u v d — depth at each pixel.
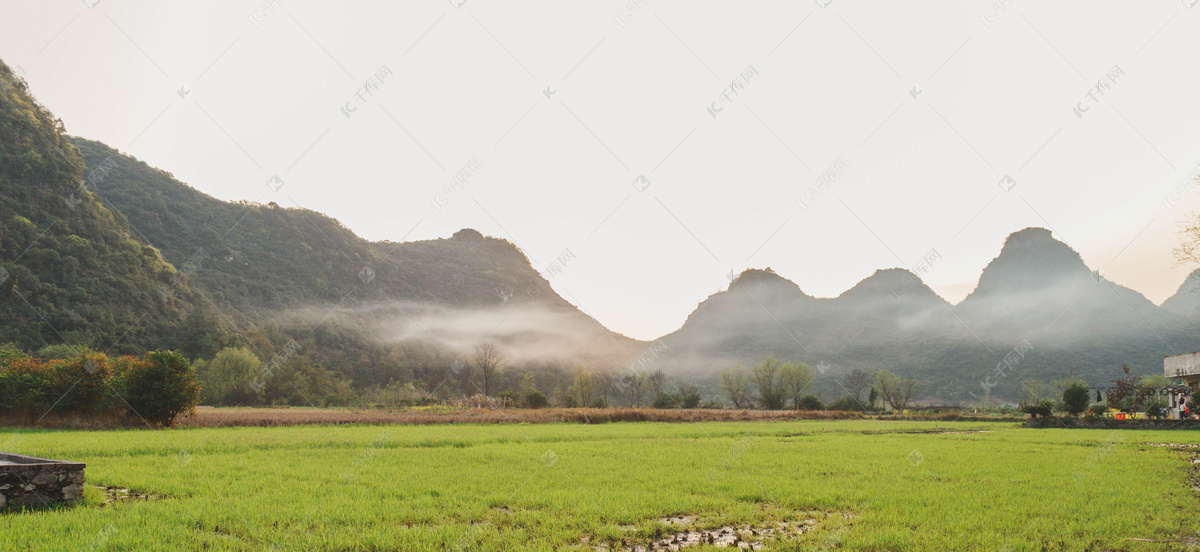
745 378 113.31
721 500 12.67
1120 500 13.02
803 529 10.48
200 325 106.06
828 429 41.97
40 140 104.94
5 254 89.81
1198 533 10.21
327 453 21.55
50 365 35.28
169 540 9.17
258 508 11.44
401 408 68.81
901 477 16.48
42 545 8.64
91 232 103.75
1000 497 13.28
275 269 162.75
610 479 15.53
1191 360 49.41
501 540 9.28
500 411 56.62
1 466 10.81
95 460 18.64
